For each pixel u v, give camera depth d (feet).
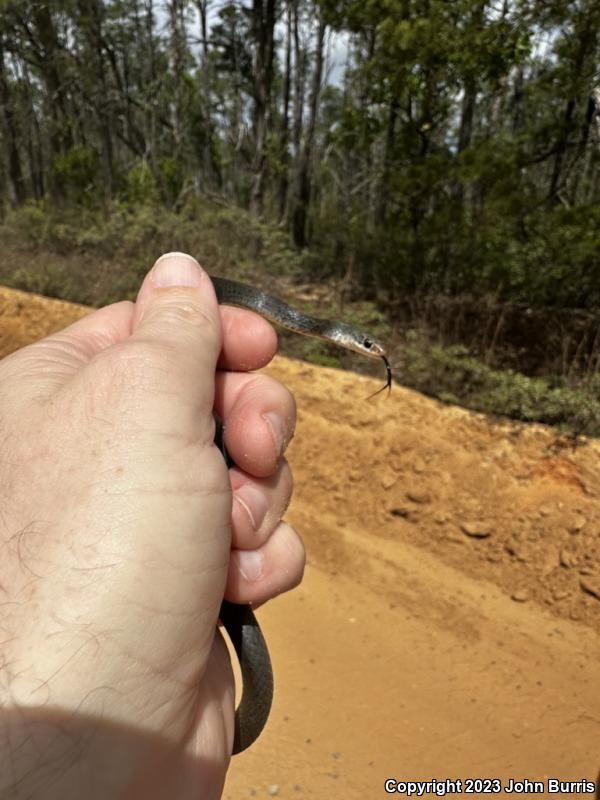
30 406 0.35
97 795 0.26
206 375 0.40
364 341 0.90
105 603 0.29
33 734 0.25
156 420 0.35
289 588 0.52
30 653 0.27
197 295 0.45
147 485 0.33
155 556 0.32
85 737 0.27
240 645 0.50
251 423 0.52
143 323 0.43
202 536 0.34
